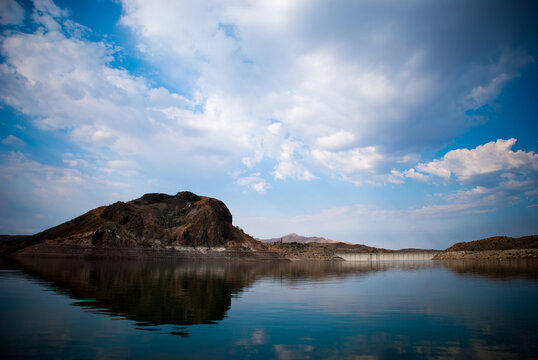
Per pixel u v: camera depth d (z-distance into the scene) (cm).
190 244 16425
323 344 1414
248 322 1825
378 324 1794
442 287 3684
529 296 2888
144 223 16162
